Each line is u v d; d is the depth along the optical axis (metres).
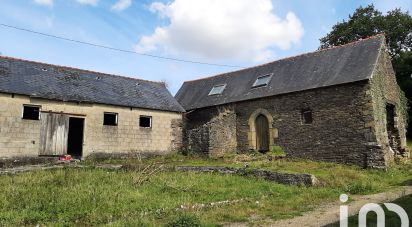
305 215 7.92
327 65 18.56
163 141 20.16
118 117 18.62
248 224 7.18
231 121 20.39
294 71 19.98
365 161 15.45
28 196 8.87
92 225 7.09
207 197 9.68
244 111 20.48
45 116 16.28
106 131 18.09
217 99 22.45
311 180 11.42
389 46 32.53
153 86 22.78
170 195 9.84
